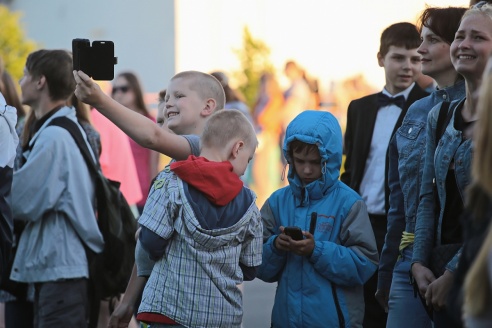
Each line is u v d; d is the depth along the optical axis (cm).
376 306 1075
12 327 1141
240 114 836
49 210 1062
